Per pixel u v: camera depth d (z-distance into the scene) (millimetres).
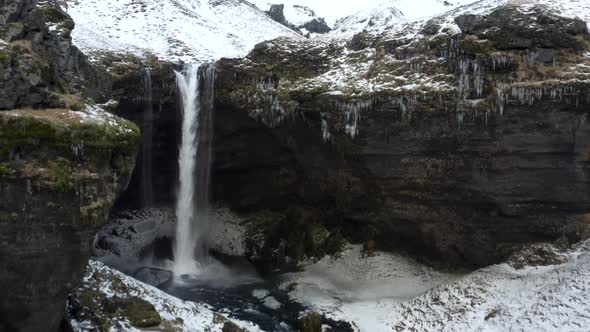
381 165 19406
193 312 15422
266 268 22312
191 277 21234
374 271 19922
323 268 21219
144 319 13672
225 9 50906
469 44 17125
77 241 10875
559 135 16156
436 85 17906
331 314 17062
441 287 17078
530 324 13664
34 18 12055
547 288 14773
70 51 13359
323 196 22531
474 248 18109
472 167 17531
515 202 17031
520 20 16750
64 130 10422
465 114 17141
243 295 19125
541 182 16656
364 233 21422
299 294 19094
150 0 43656
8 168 9781
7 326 10680
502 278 16422
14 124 9906
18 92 10539
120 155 11648
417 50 19859
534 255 16578
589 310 13227
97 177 10961
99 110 12047
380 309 17125
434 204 18719
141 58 25359
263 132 23031
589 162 16156
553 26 16516
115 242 23047
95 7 40656
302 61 22969
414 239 19766
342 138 19844
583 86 15477
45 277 10672
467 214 18156
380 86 18953
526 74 16422
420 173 18656
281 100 21281
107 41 28859
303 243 22812
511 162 16859
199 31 41188
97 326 12945
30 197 10086
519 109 16359
